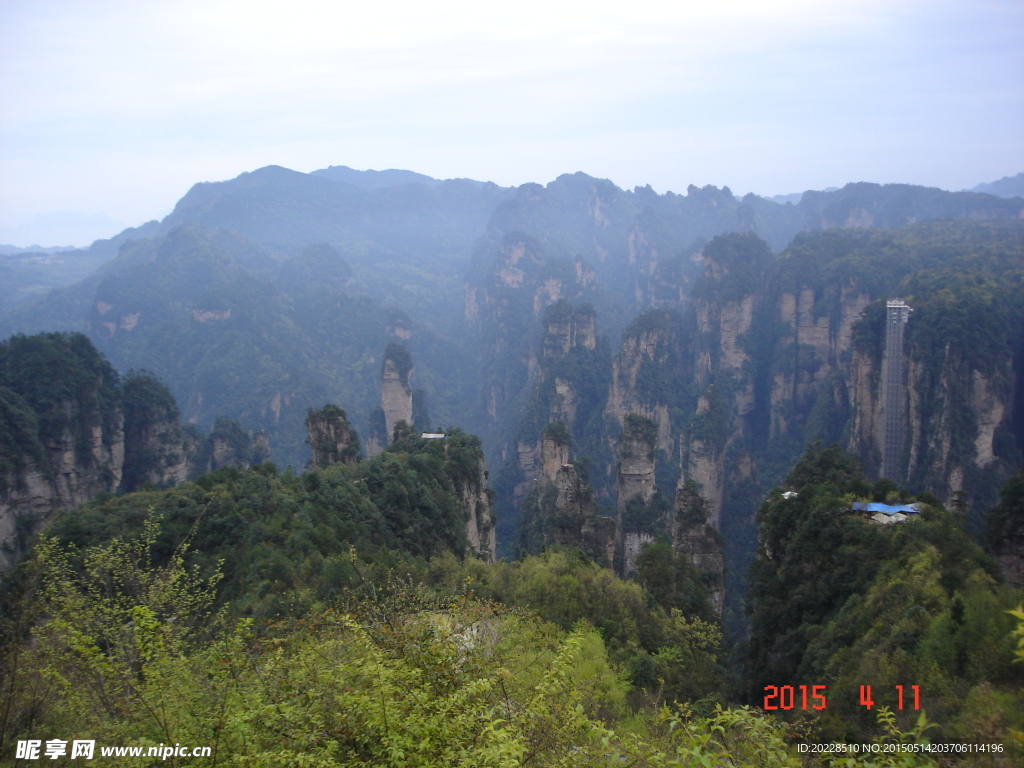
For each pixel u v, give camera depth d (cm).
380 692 1130
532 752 1166
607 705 2244
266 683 1278
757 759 1316
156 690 1198
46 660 1436
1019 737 1329
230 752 1097
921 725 1298
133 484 9950
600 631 3181
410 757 1088
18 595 1809
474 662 1377
